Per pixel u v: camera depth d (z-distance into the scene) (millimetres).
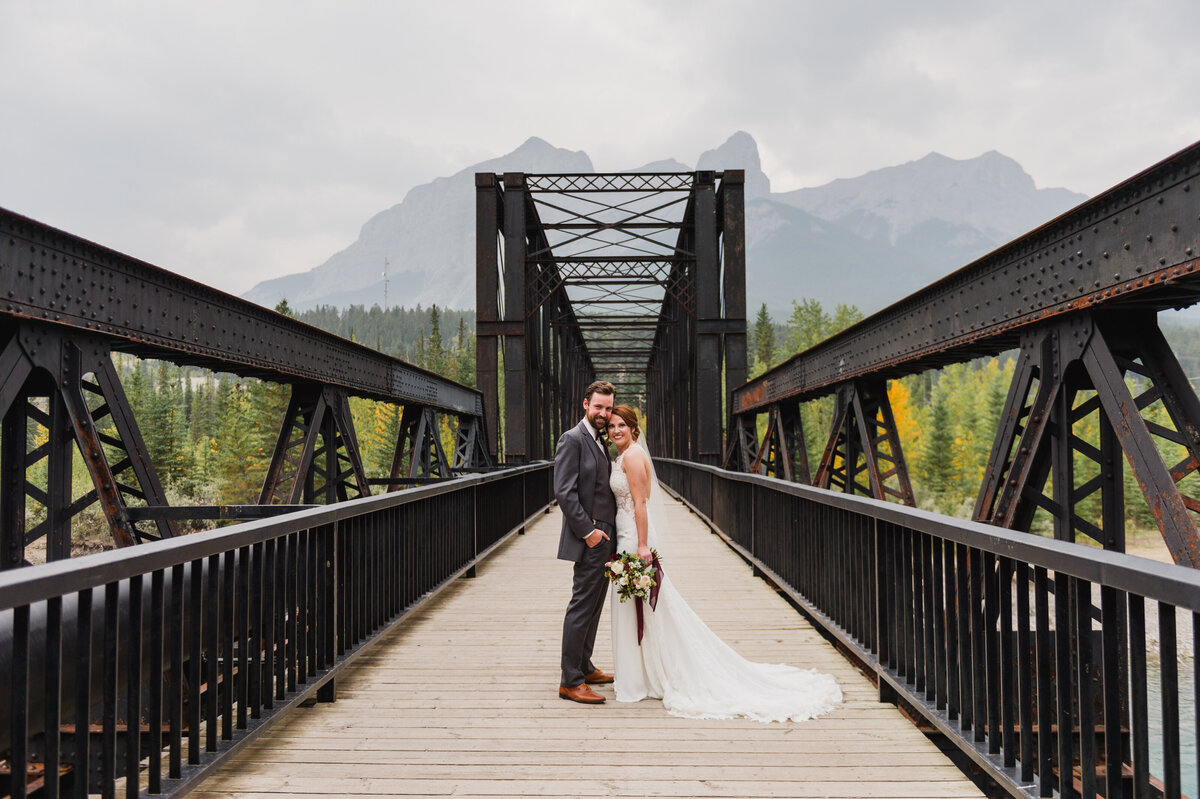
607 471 4473
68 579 2162
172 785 2840
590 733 3816
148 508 5336
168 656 3283
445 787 3191
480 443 20312
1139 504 56031
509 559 10164
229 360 7324
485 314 20672
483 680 4734
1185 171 3770
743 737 3762
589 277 25219
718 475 12109
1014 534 2812
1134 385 79000
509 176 20953
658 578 4297
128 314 5609
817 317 108062
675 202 22453
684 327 28562
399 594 5906
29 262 4523
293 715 4082
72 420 5035
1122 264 4301
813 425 75375
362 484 10562
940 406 74812
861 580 4738
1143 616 2041
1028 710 2809
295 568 3924
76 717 2285
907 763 3441
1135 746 2055
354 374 10906
